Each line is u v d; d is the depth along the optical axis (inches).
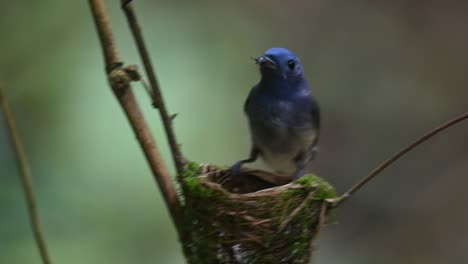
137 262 397.4
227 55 586.9
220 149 469.4
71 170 400.8
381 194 702.5
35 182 380.5
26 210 351.3
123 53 488.1
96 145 416.8
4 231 343.3
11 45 448.1
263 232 228.1
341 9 759.7
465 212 674.2
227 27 622.2
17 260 339.6
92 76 448.1
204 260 228.4
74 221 376.8
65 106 433.1
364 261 661.9
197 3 569.9
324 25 754.2
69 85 442.0
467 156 710.5
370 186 707.4
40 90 436.1
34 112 428.8
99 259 375.2
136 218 407.5
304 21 744.3
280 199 229.8
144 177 416.8
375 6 764.0
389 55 752.3
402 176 711.1
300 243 234.5
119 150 418.9
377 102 738.8
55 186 384.8
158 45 499.8
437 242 663.1
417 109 733.9
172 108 459.8
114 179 411.2
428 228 671.1
